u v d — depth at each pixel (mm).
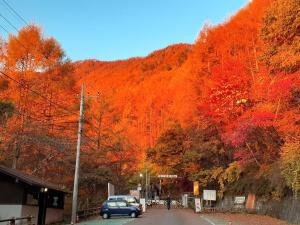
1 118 30594
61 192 31328
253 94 44531
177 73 136500
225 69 53344
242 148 44750
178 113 92438
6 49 38312
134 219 34531
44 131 36688
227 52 64688
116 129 71562
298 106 32812
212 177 57438
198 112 64562
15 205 24203
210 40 70125
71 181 44031
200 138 62438
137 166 89562
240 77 49219
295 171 26344
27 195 25109
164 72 162125
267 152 41125
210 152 60406
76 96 40750
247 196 46281
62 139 37156
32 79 38688
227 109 48406
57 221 30922
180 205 81188
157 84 150250
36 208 26969
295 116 31922
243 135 39469
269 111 35562
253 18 63812
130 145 61906
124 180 65625
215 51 68000
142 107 137000
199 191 65062
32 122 36062
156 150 78688
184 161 68562
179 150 76625
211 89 52625
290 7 32469
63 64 41250
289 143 29656
